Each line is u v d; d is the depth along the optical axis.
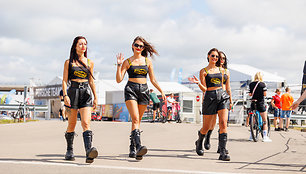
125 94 5.57
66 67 5.16
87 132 5.00
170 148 7.05
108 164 4.82
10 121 18.86
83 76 5.16
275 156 5.85
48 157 5.54
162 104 21.58
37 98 40.56
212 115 5.79
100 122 15.05
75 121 5.23
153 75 5.80
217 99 5.71
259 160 5.38
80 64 5.17
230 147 7.29
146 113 23.16
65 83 5.15
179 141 8.53
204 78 5.88
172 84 36.94
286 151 6.57
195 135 10.08
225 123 5.59
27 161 4.99
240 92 23.11
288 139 9.31
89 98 5.18
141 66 5.59
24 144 8.00
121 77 5.47
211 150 6.86
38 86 40.41
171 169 4.42
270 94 24.47
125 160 5.29
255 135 8.77
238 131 11.88
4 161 4.94
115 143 8.23
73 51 5.20
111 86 37.19
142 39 5.66
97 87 36.62
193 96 24.95
